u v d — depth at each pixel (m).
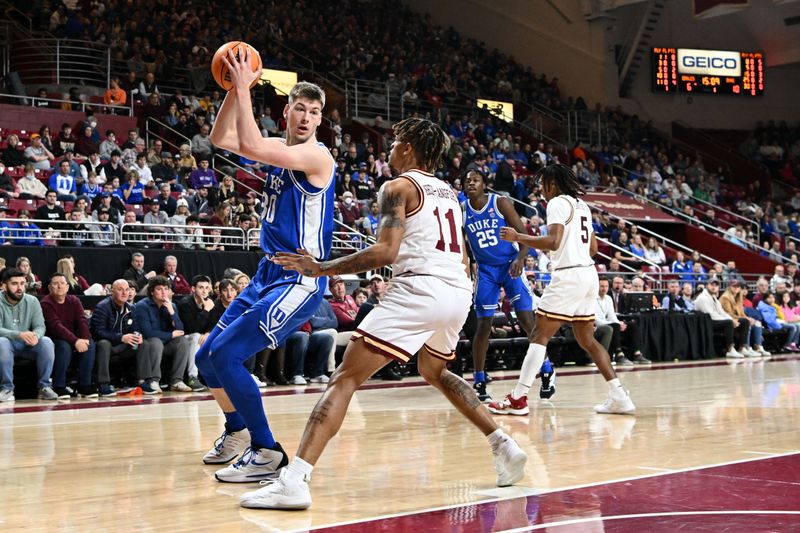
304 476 3.32
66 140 15.17
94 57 18.12
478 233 7.33
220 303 9.41
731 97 28.59
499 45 28.64
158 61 19.44
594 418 6.16
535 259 14.82
